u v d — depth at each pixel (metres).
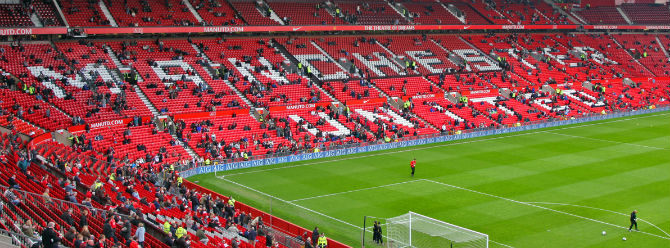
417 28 101.88
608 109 98.00
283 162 66.19
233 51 86.75
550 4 125.88
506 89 97.62
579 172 60.78
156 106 70.38
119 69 74.69
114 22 78.19
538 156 68.25
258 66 84.25
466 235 39.84
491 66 104.56
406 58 99.94
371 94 86.94
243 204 46.31
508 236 42.69
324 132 74.31
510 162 65.44
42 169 44.66
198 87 75.81
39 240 26.48
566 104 97.31
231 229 38.62
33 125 58.28
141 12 82.00
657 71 118.81
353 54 96.19
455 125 82.50
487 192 53.84
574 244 41.12
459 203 50.72
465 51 107.44
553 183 56.69
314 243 38.56
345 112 79.44
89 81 70.56
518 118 87.88
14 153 45.69
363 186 56.25
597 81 107.81
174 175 53.06
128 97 70.38
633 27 125.56
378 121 78.75
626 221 45.84
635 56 122.00
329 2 101.19
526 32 121.00
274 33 94.50
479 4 117.56
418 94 89.12
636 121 91.25
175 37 85.94
